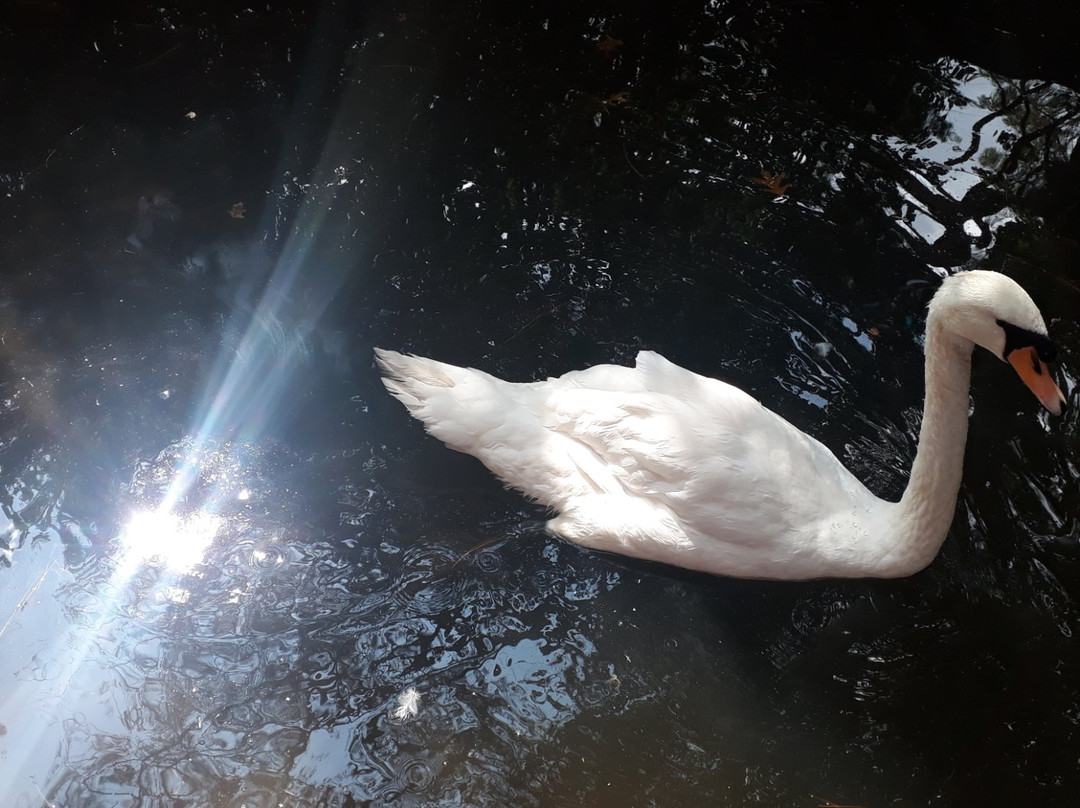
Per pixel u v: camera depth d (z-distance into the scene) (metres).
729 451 1.29
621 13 2.20
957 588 1.33
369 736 1.19
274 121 1.97
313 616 1.31
